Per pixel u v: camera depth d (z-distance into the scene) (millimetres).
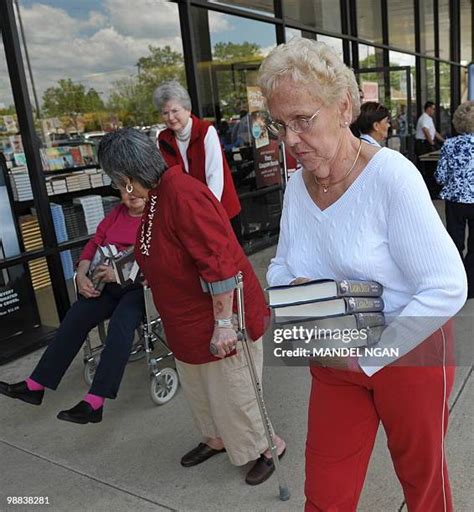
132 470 2650
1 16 3984
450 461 2469
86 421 2664
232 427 2326
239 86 6297
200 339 2191
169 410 3170
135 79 5281
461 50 14375
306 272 1582
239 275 2062
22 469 2721
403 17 10406
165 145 3832
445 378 1520
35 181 4207
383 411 1561
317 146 1380
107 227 3250
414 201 1337
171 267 2090
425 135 10445
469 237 4262
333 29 8086
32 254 4176
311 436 1671
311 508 1688
